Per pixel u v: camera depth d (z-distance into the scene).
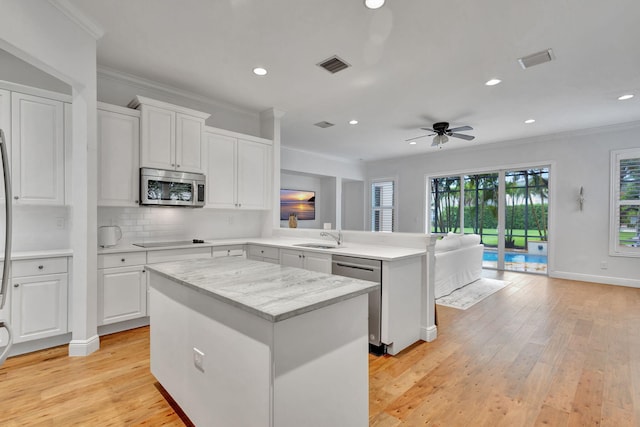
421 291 2.93
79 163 2.54
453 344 2.82
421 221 7.83
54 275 2.60
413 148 7.10
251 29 2.56
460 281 4.92
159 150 3.33
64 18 2.25
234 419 1.34
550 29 2.52
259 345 1.21
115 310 2.92
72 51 2.33
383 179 8.63
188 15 2.38
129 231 3.50
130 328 3.11
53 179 2.77
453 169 7.25
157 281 1.99
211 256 3.69
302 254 3.30
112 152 3.04
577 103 4.20
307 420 1.30
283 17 2.40
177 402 1.77
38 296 2.54
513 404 1.95
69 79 2.36
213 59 3.07
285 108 4.48
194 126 3.63
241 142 4.21
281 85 3.67
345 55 2.98
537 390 2.10
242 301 1.27
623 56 2.94
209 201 3.86
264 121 4.66
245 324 1.29
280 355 1.19
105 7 2.29
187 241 3.86
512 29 2.53
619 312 3.73
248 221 4.68
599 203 5.37
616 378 2.24
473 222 7.01
